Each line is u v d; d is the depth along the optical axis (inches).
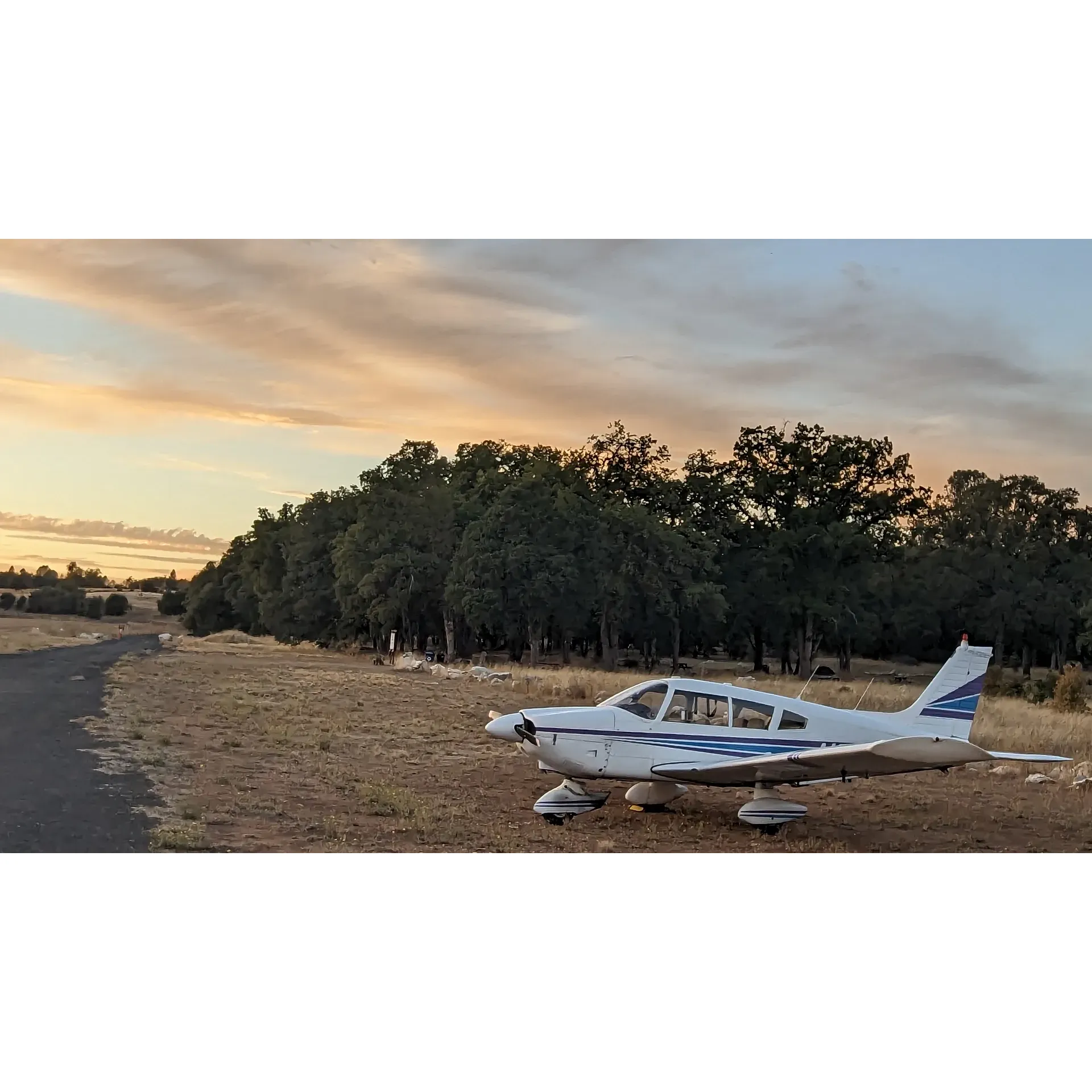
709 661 3218.5
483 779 645.3
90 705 911.7
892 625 3307.1
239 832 464.1
